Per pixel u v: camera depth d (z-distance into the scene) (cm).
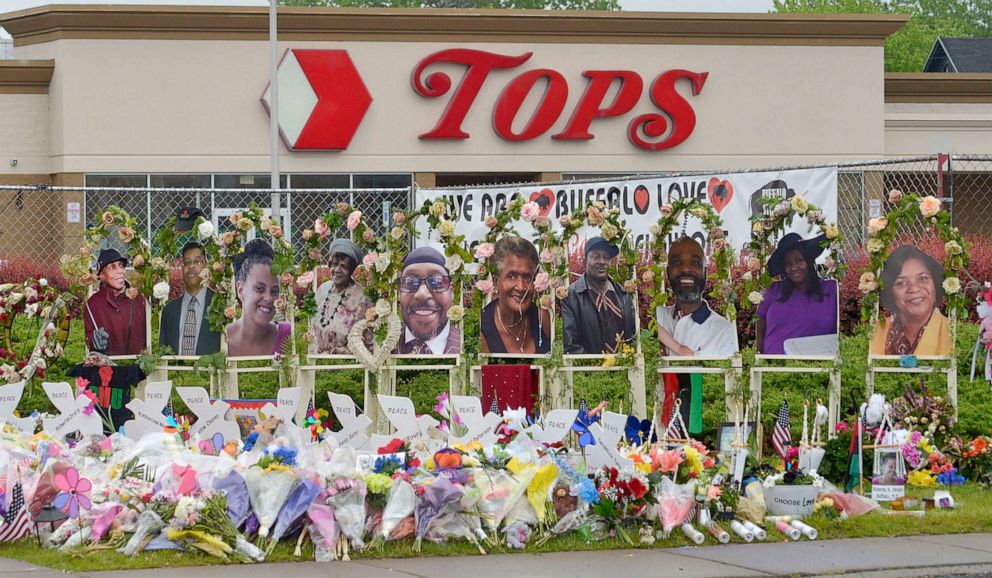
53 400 983
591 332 1181
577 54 2773
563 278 1191
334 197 2705
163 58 2691
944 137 2917
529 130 2752
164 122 2691
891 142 2911
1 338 1259
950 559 787
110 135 2678
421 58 2736
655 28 2772
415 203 1453
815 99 2816
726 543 843
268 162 2716
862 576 746
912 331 1108
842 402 1237
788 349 1141
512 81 2747
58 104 2684
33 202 2644
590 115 2756
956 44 4159
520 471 834
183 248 1230
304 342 1245
